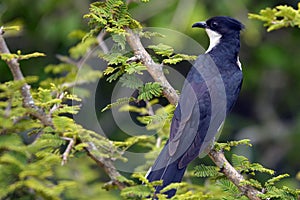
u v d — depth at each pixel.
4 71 16.58
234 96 10.48
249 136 19.08
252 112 20.19
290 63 19.31
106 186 7.81
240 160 8.90
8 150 7.05
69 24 17.36
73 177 8.21
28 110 7.39
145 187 7.30
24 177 7.05
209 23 11.55
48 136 7.63
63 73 14.90
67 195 7.79
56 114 7.87
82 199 7.84
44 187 6.93
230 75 10.65
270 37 19.55
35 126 7.32
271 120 19.69
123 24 9.02
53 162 7.39
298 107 20.31
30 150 7.05
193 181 13.95
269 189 8.42
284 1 18.77
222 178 8.84
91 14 8.90
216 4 17.36
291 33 19.56
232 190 8.65
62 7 17.70
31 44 18.02
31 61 17.86
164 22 16.83
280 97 20.36
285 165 19.27
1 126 7.01
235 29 11.41
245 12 17.36
